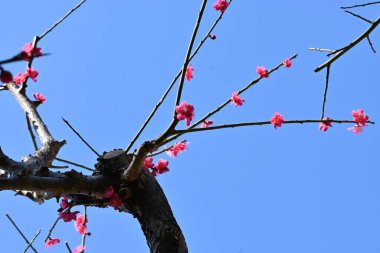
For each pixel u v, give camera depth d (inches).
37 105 212.2
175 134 161.8
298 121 176.6
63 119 174.2
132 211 165.6
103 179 165.6
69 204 169.3
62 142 191.5
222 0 184.9
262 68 192.5
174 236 154.1
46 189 156.4
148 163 189.8
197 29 157.9
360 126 186.5
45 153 184.7
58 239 174.2
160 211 160.9
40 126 199.0
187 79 199.6
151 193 164.6
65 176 160.6
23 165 165.8
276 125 175.0
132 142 174.7
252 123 163.3
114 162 168.9
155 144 156.7
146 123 174.9
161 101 175.6
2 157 163.2
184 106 155.3
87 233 175.8
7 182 150.6
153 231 157.8
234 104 180.2
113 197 163.6
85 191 162.7
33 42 169.6
